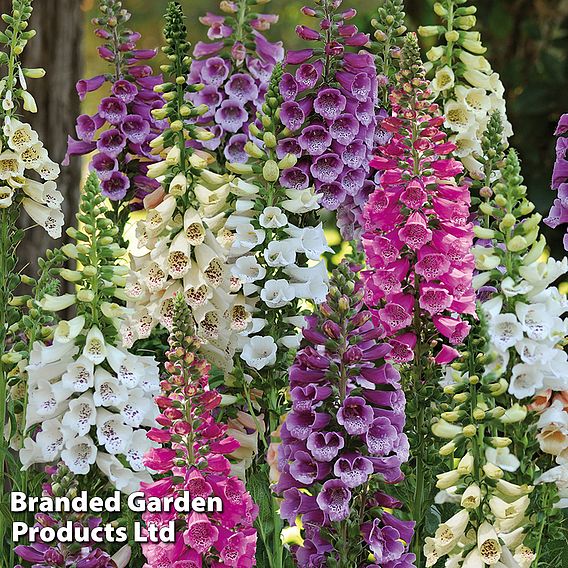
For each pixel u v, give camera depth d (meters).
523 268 6.20
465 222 6.66
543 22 15.02
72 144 8.66
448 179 6.63
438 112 7.73
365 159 7.79
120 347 6.34
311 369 5.64
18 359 6.74
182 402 5.36
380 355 5.61
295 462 5.61
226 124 8.68
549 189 13.26
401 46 8.27
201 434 5.38
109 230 6.25
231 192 6.98
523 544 6.24
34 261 11.16
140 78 8.70
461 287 6.48
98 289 6.21
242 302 6.89
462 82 8.12
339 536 5.65
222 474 5.46
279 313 6.90
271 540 6.96
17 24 7.05
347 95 7.72
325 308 5.59
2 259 7.07
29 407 6.23
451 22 8.00
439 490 6.84
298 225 7.41
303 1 18.80
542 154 13.94
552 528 6.39
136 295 6.86
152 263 6.83
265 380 6.81
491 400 5.89
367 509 5.76
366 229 6.75
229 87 8.74
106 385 6.18
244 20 8.94
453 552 5.81
